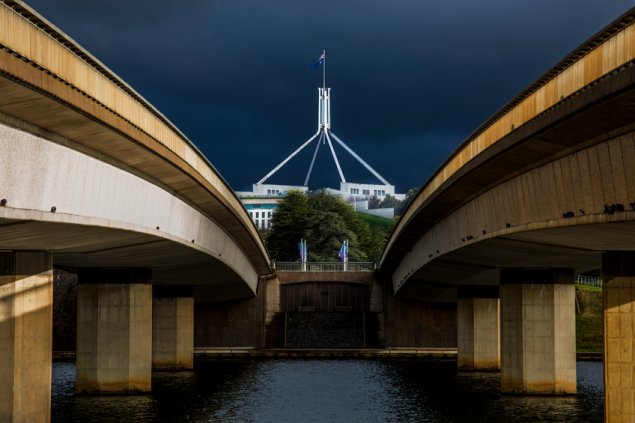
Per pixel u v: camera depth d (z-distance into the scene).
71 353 117.38
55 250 53.56
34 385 47.22
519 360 75.12
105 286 73.50
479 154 52.31
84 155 41.31
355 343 136.62
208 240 74.06
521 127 43.75
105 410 65.69
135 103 44.66
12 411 46.84
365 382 87.44
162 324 101.31
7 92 31.97
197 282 99.56
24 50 31.55
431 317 131.38
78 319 73.31
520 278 75.25
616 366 50.97
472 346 101.19
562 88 38.69
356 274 143.75
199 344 131.25
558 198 44.22
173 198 59.16
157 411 65.75
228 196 73.44
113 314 73.31
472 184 58.41
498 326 101.44
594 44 35.22
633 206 36.09
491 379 90.62
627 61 32.53
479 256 70.88
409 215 84.38
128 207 48.97
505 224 53.78
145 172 51.50
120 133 42.19
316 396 76.12
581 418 63.53
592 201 40.03
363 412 66.69
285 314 142.75
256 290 130.88
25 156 35.00
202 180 61.31
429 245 84.19
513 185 51.56
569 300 75.06
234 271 95.62
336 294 145.75
